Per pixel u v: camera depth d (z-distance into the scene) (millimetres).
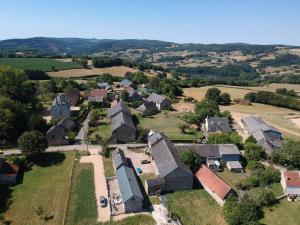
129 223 65375
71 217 65875
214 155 94500
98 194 74375
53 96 162875
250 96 189250
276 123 146250
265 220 69562
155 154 89875
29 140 87875
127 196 69062
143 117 139750
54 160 90500
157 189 76562
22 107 110625
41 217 64938
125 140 108188
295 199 77750
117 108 131750
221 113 144500
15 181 78375
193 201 75062
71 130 113812
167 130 122500
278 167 94812
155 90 194125
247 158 98312
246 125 132000
